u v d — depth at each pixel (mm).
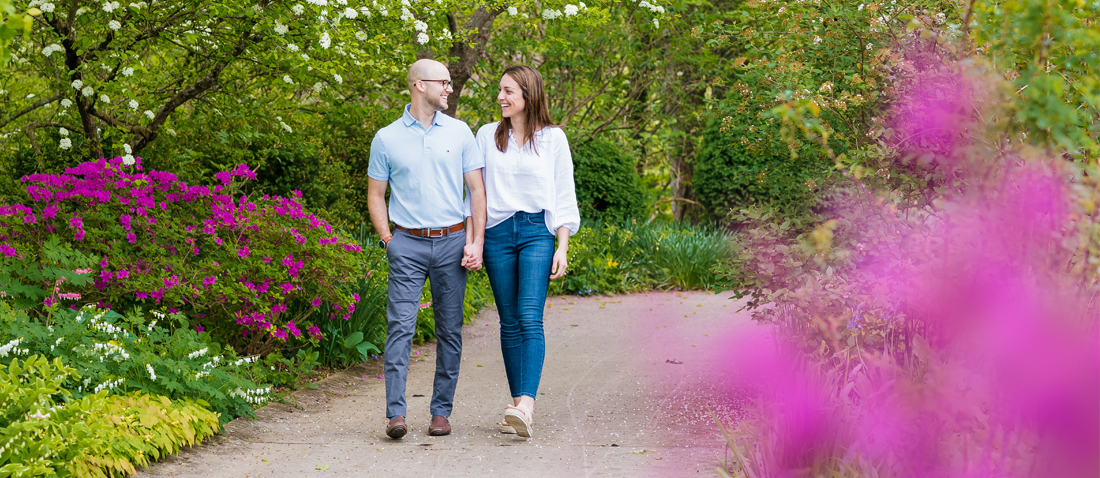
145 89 7270
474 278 8617
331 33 5703
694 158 14852
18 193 5059
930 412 2426
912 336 3242
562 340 6637
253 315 4594
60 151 7129
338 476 3039
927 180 3451
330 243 4953
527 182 3721
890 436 2574
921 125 3441
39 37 6141
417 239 3680
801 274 3744
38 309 4098
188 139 8188
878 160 3828
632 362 5625
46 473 2598
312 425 3971
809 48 5273
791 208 4625
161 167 7410
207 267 4598
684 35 9562
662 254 10492
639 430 3828
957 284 2584
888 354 3209
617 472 3076
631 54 10094
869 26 4938
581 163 12125
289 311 5277
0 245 4160
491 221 3775
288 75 6285
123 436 2945
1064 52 2818
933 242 3152
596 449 3459
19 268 4094
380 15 6047
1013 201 2596
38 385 2830
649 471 3074
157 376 3547
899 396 2594
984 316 2498
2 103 8164
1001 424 2432
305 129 9352
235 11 5723
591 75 10781
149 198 4734
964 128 2623
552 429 3871
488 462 3256
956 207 2615
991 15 2666
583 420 4059
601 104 11367
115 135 6484
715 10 10102
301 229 4957
